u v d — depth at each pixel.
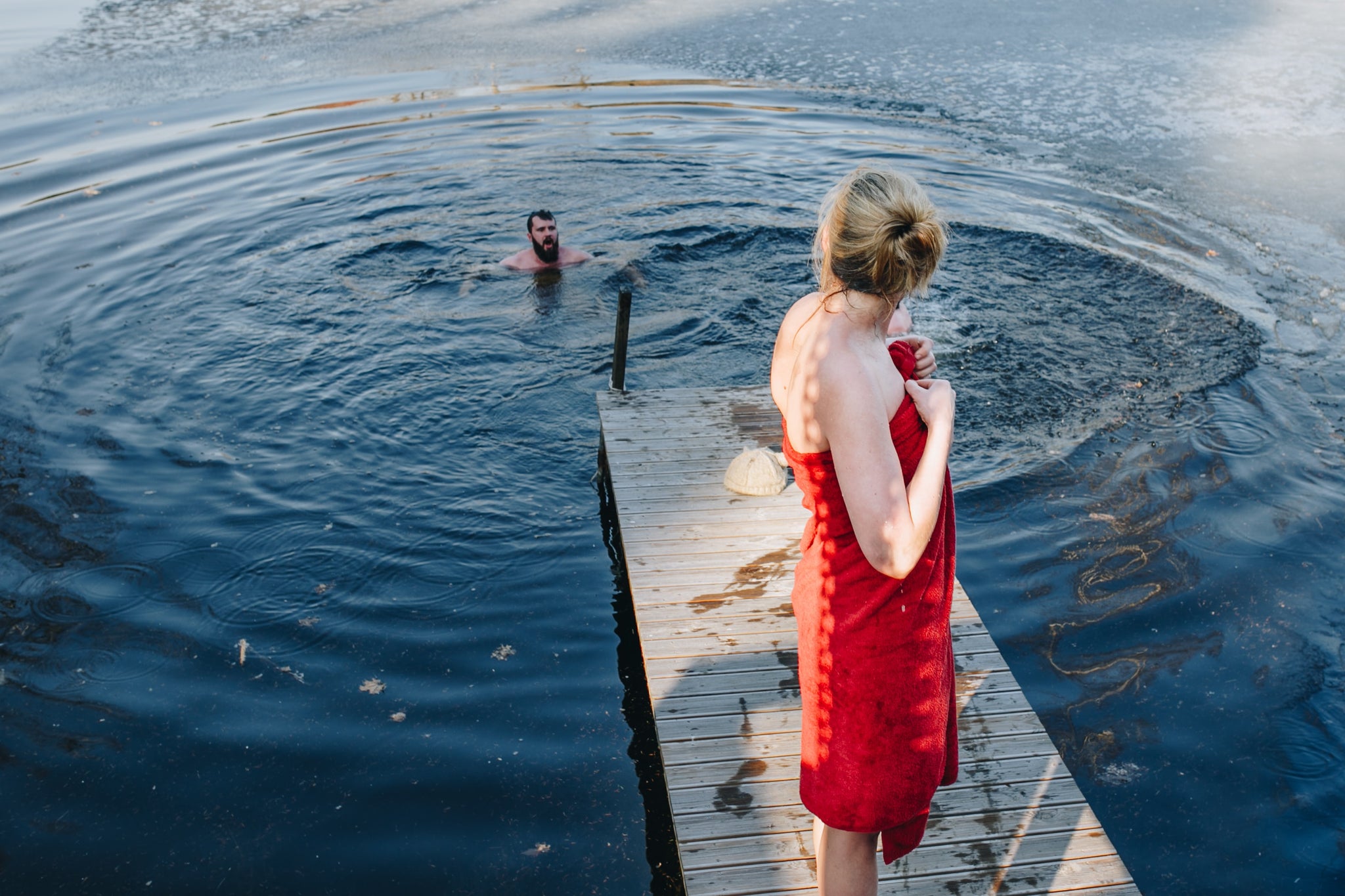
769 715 3.56
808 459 1.98
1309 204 9.18
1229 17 15.08
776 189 10.01
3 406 6.52
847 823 2.13
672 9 16.20
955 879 2.93
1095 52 13.54
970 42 14.04
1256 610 4.71
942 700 2.12
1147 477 5.73
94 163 10.37
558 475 6.02
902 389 1.92
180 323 7.60
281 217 9.39
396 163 10.62
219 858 3.61
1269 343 7.09
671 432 5.72
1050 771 3.32
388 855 3.61
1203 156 10.26
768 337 7.60
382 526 5.51
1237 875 3.47
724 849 3.04
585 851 3.63
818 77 12.83
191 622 4.79
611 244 8.97
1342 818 3.67
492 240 9.14
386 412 6.57
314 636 4.72
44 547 5.28
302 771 3.98
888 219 1.79
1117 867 2.97
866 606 2.01
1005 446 6.11
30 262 8.45
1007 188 9.67
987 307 7.76
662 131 11.38
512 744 4.12
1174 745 4.02
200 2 16.73
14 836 3.70
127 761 4.03
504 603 4.97
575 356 7.33
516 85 12.77
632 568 4.43
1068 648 4.56
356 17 15.88
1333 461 5.78
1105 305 7.76
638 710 4.31
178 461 6.02
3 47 14.15
